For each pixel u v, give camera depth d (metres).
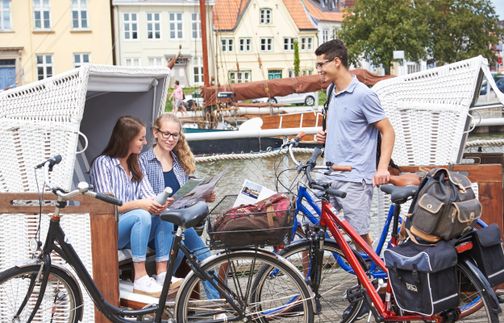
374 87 5.95
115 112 5.84
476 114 9.52
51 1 53.53
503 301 4.42
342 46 5.12
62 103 4.76
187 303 4.38
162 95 5.66
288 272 4.40
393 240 4.75
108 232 4.60
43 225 4.69
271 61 66.50
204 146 8.61
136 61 58.50
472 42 46.53
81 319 4.49
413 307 4.05
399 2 44.41
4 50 52.81
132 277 5.03
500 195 5.33
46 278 4.30
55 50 53.78
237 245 4.30
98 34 54.69
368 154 5.09
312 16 69.19
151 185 5.27
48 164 4.31
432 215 4.01
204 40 27.62
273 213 4.28
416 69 46.09
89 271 4.62
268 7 66.06
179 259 4.86
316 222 4.87
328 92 5.29
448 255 4.00
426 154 5.80
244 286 4.46
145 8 58.19
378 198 5.90
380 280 4.44
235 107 25.25
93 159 5.32
